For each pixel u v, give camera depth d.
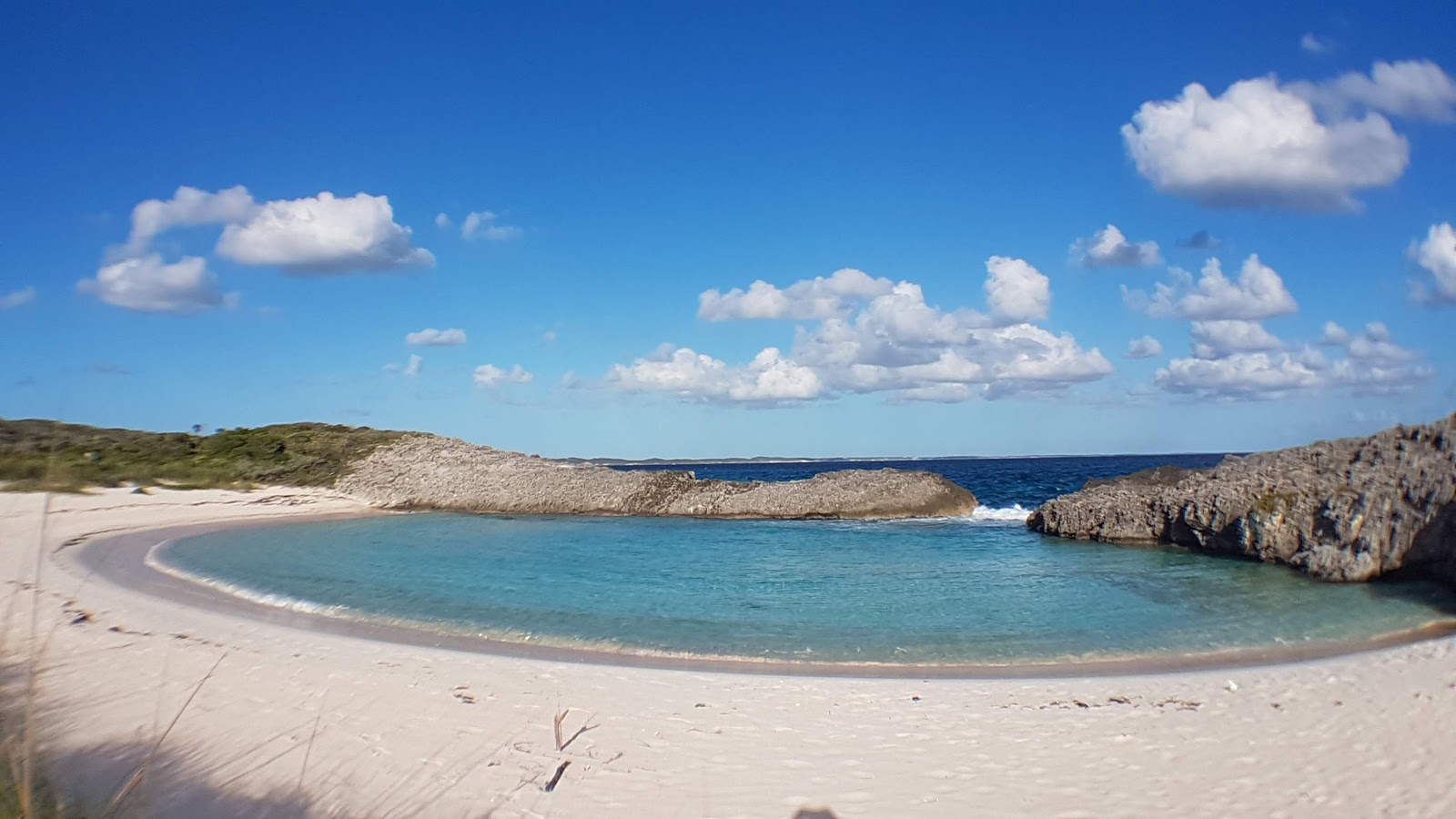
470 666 11.08
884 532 28.64
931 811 6.95
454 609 15.28
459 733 8.50
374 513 35.94
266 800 6.80
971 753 8.24
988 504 42.03
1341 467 21.16
